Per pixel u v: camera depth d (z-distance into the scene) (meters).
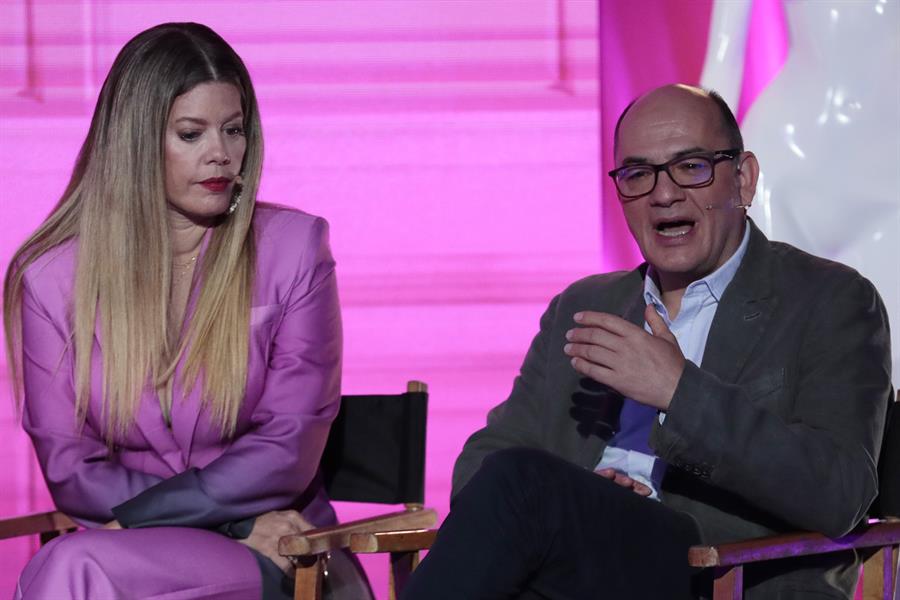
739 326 7.97
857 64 11.26
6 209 13.56
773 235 11.29
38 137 13.60
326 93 13.67
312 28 13.65
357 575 8.76
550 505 6.87
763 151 11.38
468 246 13.62
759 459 7.16
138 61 8.52
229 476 8.33
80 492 8.57
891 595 7.95
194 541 7.84
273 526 8.29
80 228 8.73
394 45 13.64
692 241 8.00
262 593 7.94
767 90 11.53
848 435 7.45
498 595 6.78
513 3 13.61
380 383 13.55
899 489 8.16
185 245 8.82
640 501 7.27
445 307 13.59
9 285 8.99
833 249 11.27
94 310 8.65
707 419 7.18
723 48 11.60
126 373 8.56
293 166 13.64
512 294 13.59
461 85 13.63
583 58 13.57
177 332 8.73
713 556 6.78
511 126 13.60
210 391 8.55
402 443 9.17
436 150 13.63
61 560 7.37
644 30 12.87
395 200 13.63
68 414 8.78
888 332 7.96
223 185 8.51
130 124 8.51
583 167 13.57
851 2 11.22
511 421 8.81
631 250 12.87
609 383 7.31
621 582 7.07
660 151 7.94
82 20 13.61
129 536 7.65
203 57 8.50
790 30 11.52
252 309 8.74
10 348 9.11
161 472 8.73
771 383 7.79
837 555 7.77
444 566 6.75
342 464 9.34
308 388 8.70
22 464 13.53
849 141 11.27
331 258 9.08
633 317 8.56
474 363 13.56
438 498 13.41
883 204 11.22
